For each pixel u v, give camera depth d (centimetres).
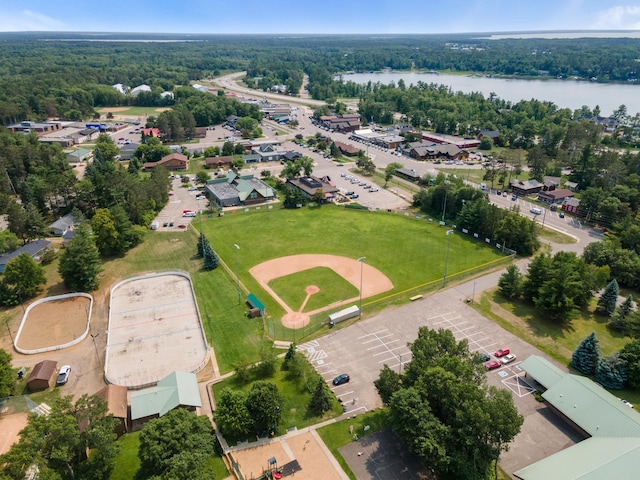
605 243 13050
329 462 7031
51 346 9969
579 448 6800
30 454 5731
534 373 8625
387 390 7519
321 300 11600
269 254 14212
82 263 11912
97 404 6806
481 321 10694
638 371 8356
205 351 9731
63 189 17675
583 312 11081
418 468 6888
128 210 16125
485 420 6047
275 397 7544
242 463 7025
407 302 11481
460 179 18862
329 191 19262
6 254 13675
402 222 16650
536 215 17400
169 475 5928
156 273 13025
